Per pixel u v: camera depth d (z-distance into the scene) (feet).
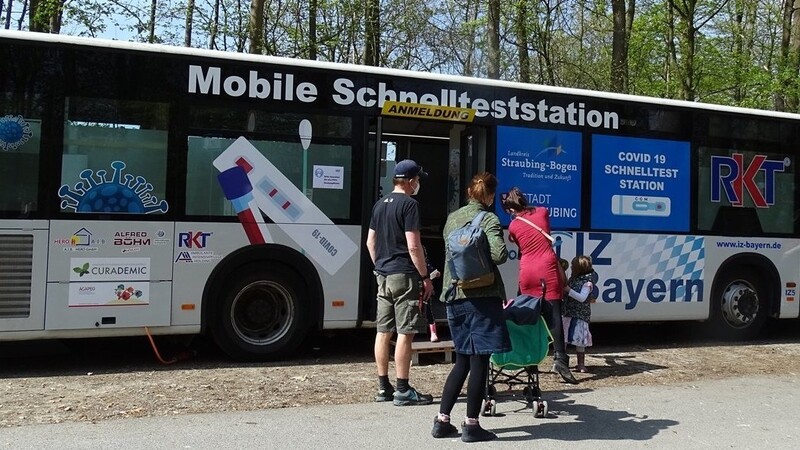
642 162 29.60
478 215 16.56
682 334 33.76
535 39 60.23
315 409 19.03
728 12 64.59
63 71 22.45
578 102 28.78
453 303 16.46
